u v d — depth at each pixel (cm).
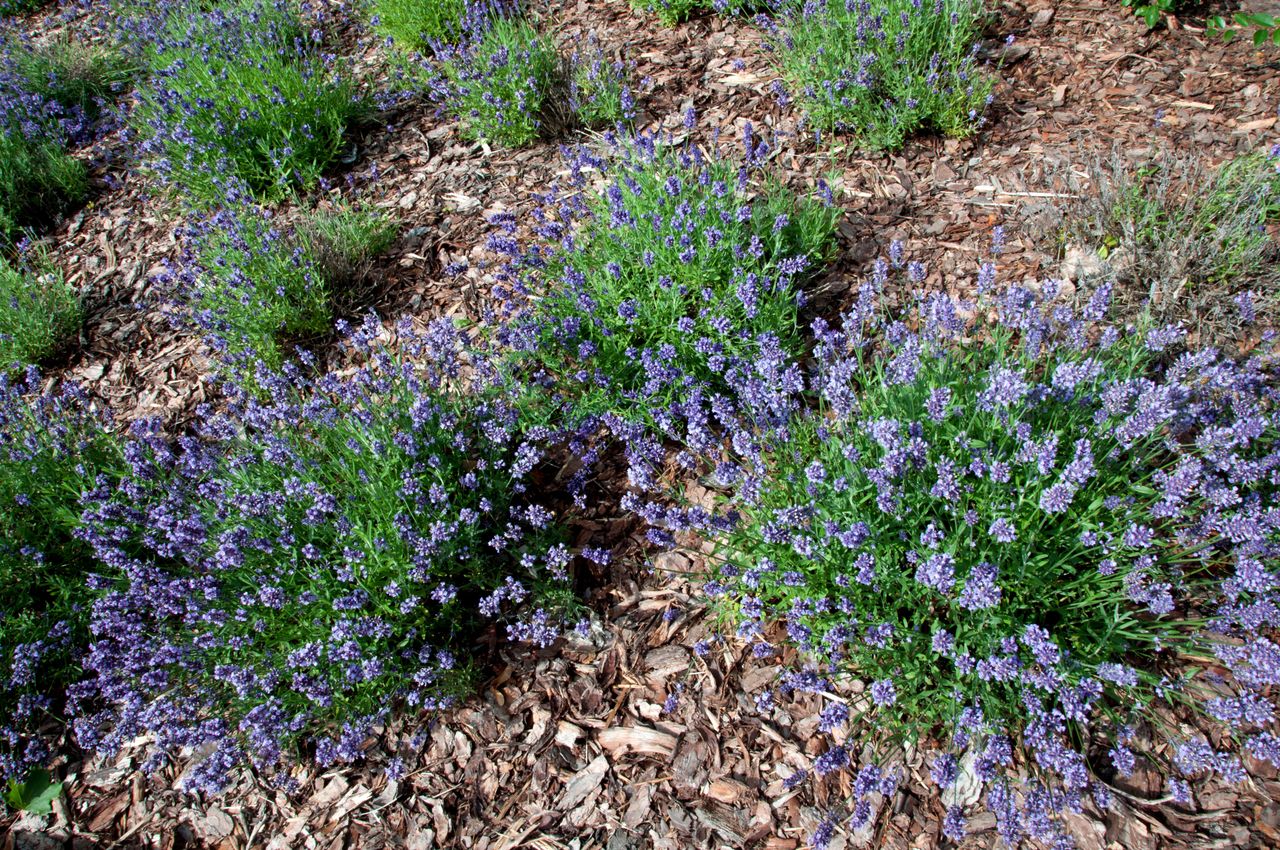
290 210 590
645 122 572
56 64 773
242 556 318
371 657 318
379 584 336
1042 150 481
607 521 381
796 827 277
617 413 392
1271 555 268
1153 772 266
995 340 344
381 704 321
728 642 328
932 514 296
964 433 281
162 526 343
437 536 316
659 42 638
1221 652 253
